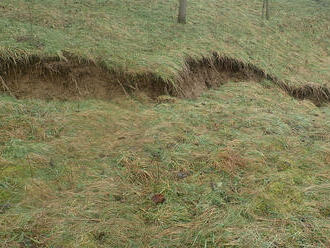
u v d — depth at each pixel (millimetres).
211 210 3867
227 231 3512
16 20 8453
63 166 4535
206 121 6301
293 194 4270
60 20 9219
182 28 10711
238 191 4312
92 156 4883
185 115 6445
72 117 5855
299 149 5551
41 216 3555
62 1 10836
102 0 11648
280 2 17047
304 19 15078
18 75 6805
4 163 4344
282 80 9664
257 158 5062
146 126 5918
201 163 4863
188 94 8172
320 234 3545
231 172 4676
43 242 3258
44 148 4812
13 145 4703
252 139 5668
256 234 3477
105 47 8086
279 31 13188
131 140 5395
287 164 5059
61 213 3654
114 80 7469
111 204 3912
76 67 7289
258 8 15328
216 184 4406
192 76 8727
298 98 9539
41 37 7648
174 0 13352
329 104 9227
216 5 14164
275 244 3373
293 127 6449
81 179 4344
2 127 5172
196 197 4129
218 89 8742
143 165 4715
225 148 5223
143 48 8727
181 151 5129
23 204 3756
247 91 8453
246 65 9789
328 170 4941
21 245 3188
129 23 10219
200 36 10414
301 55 11695
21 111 5730
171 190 4215
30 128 5293
